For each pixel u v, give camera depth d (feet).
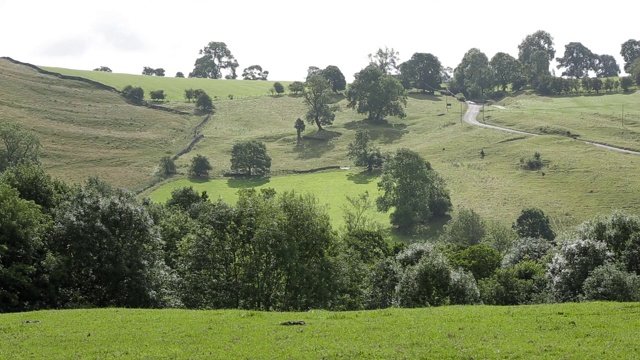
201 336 106.22
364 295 213.46
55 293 176.04
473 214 401.49
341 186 529.04
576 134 624.18
